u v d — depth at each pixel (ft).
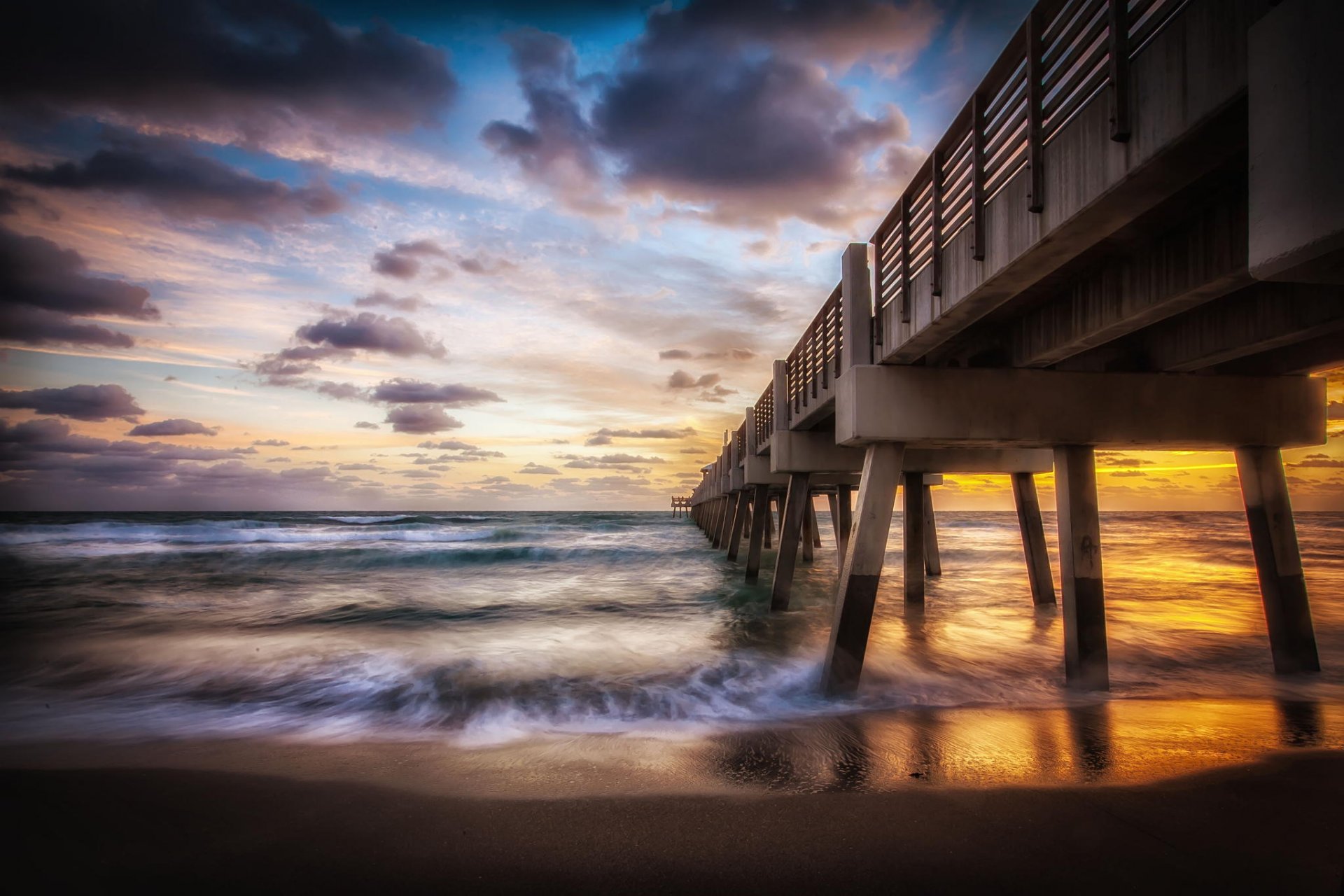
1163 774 13.99
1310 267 7.41
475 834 11.89
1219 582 62.80
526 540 134.62
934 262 18.19
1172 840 10.89
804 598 53.31
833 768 15.20
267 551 91.40
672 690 24.59
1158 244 15.44
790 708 21.79
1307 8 6.97
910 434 22.03
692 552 105.50
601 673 27.61
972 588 57.77
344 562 82.74
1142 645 32.45
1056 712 19.99
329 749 17.80
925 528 66.90
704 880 10.00
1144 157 10.51
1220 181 13.02
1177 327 21.26
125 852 11.32
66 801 13.67
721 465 109.81
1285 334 17.02
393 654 31.60
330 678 27.20
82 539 102.53
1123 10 11.12
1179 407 22.44
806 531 88.33
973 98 16.08
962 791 13.28
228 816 12.89
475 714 21.84
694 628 39.68
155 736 19.40
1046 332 20.24
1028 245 13.84
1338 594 51.11
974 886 9.57
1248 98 8.28
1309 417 22.94
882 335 22.24
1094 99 11.89
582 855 10.94
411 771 15.65
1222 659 29.04
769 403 52.70
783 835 11.48
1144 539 157.07
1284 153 7.29
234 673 27.94
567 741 18.37
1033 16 13.62
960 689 23.82
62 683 26.61
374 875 10.39
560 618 43.57
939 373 22.30
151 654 31.68
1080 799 12.69
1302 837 10.94
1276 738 16.75
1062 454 22.91
